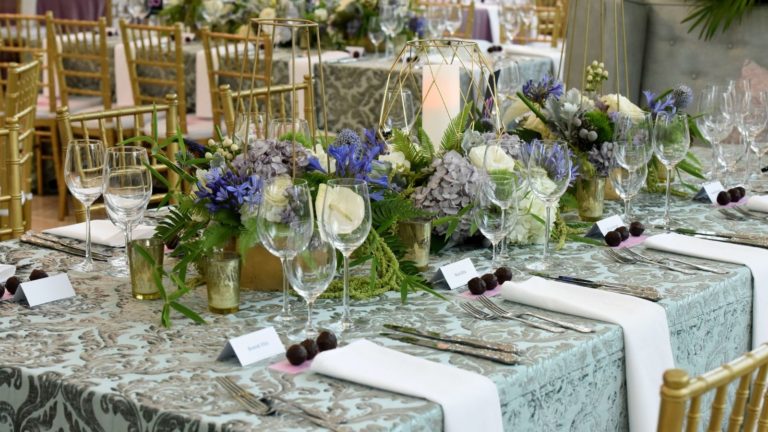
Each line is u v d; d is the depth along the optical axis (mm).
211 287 1733
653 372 1741
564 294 1824
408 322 1704
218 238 1756
